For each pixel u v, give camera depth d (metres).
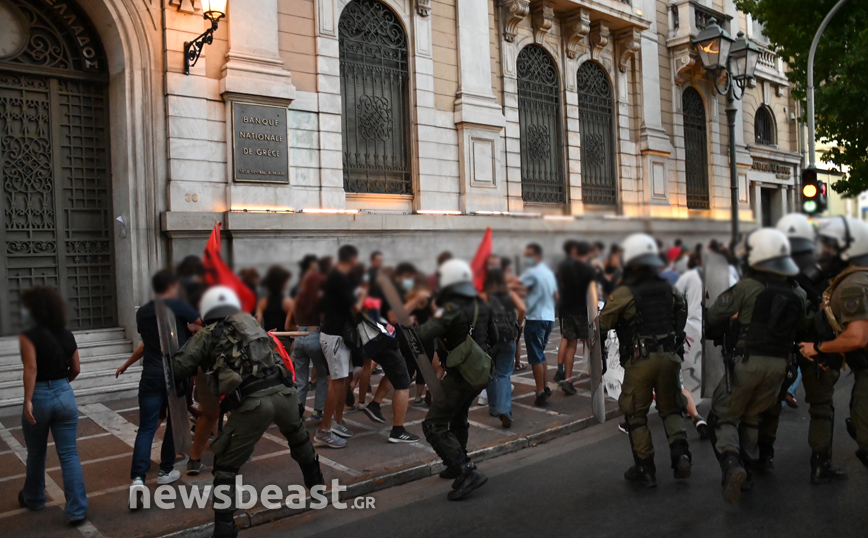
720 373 5.09
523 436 6.04
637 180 15.50
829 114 13.23
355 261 3.37
